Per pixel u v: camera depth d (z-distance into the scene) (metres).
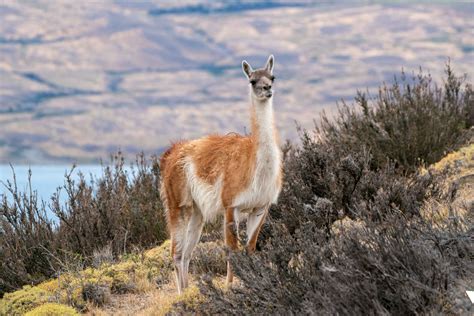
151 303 29.48
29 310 30.28
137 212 41.16
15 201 38.19
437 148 40.09
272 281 22.42
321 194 34.06
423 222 23.56
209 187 30.48
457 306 19.22
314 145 36.81
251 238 29.00
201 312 25.12
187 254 31.84
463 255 22.03
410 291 19.08
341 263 21.30
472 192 31.11
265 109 28.03
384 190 31.80
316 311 19.62
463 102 46.22
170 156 33.28
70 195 39.62
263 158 27.92
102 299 30.88
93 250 38.06
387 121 41.16
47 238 37.91
